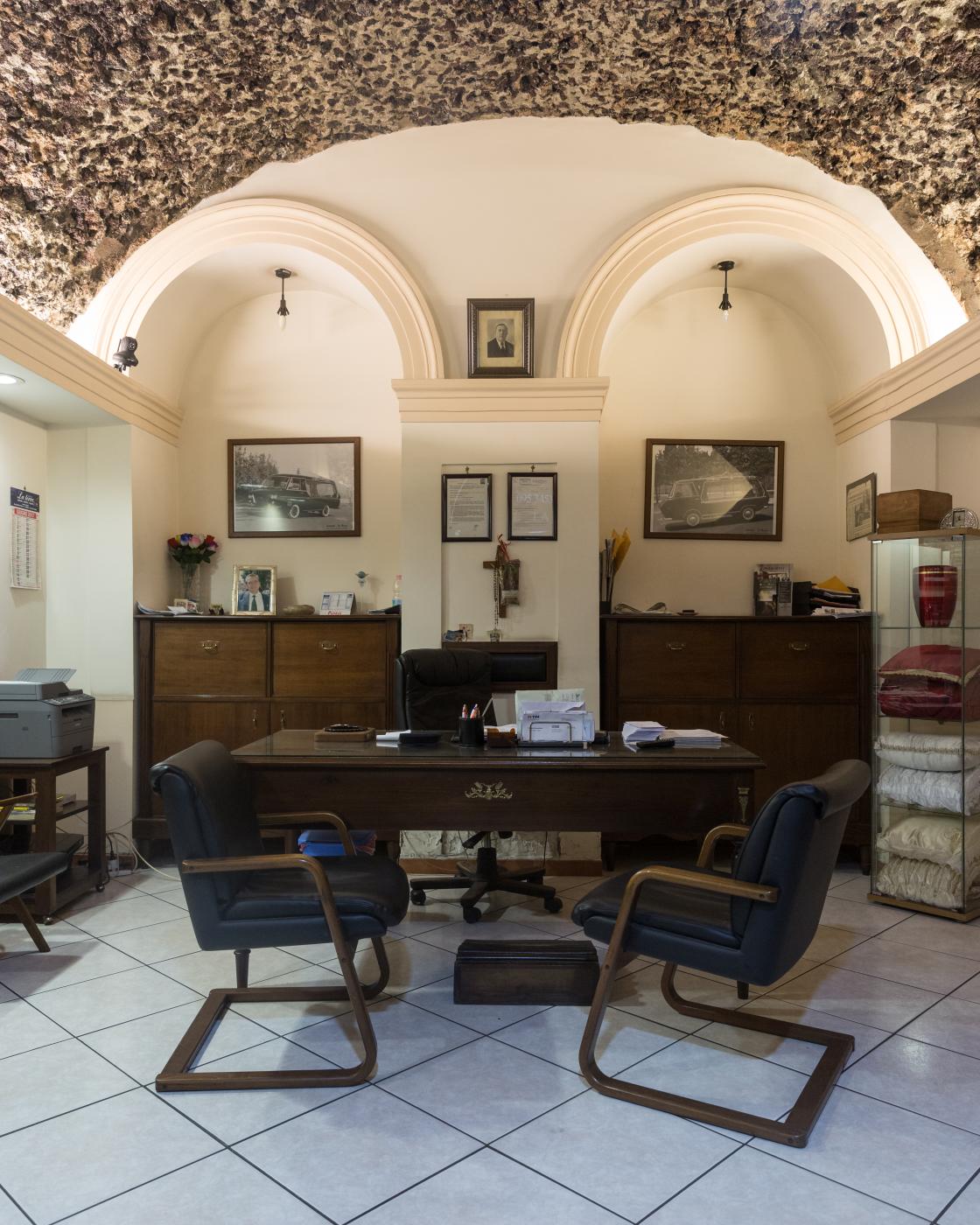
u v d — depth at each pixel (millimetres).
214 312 5586
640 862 5113
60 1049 2730
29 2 3520
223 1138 2230
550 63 4066
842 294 5109
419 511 5020
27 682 4086
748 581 5633
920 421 4852
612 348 5629
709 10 3785
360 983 3230
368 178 4727
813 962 3492
